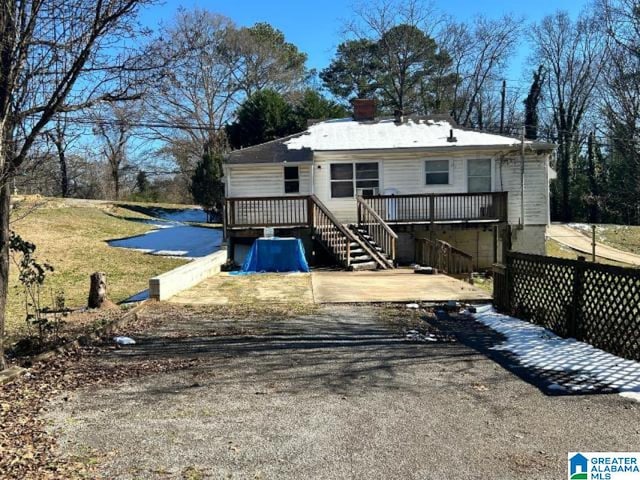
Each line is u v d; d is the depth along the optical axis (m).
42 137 5.42
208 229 26.33
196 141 36.50
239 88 39.81
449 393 4.51
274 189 18.64
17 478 3.04
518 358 5.61
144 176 46.66
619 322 5.59
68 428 3.81
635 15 20.64
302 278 13.16
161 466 3.21
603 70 29.45
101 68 5.39
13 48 4.67
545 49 40.81
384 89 42.72
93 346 6.35
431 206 17.47
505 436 3.60
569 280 6.55
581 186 40.47
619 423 3.78
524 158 18.33
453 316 8.28
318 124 22.62
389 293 10.37
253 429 3.77
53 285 13.17
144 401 4.39
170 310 8.91
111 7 5.03
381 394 4.51
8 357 5.95
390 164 18.66
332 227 16.23
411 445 3.47
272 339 6.72
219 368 5.38
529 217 18.53
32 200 16.53
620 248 26.77
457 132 20.14
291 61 44.62
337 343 6.45
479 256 18.69
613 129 26.20
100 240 20.48
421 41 41.19
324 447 3.46
